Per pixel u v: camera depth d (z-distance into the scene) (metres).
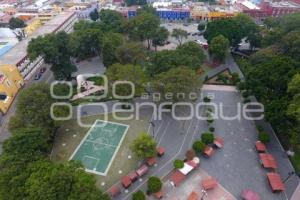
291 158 67.31
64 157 70.69
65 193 49.19
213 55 116.50
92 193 49.34
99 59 127.94
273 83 74.94
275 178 60.69
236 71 110.94
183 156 70.19
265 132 76.19
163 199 59.22
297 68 77.38
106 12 152.38
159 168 67.12
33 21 165.00
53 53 99.31
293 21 115.00
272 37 111.94
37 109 71.56
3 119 89.69
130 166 67.88
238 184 61.97
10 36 143.75
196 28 167.25
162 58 95.12
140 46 105.81
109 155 71.19
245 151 70.94
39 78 113.88
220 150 71.62
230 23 125.25
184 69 80.88
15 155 57.28
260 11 167.88
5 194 50.59
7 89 96.88
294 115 61.44
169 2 198.12
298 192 59.44
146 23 129.12
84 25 134.75
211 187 60.00
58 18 158.38
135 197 55.66
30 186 49.25
